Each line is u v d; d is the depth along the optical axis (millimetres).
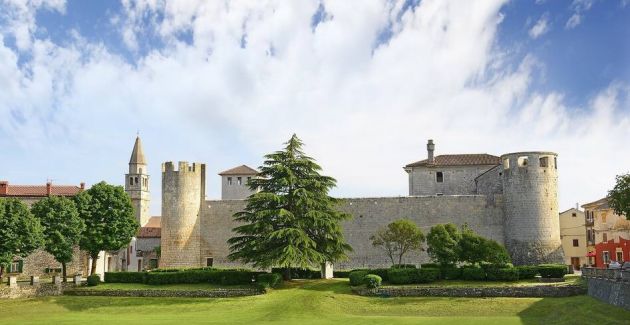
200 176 69062
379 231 60625
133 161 109438
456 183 75375
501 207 64062
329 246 50344
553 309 38062
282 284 49531
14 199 53000
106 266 74562
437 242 48188
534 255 59375
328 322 36094
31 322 38250
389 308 41031
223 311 41406
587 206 75750
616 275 34344
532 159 61156
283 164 51594
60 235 53500
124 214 60312
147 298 46969
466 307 40375
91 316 41125
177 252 66062
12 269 65062
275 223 49719
